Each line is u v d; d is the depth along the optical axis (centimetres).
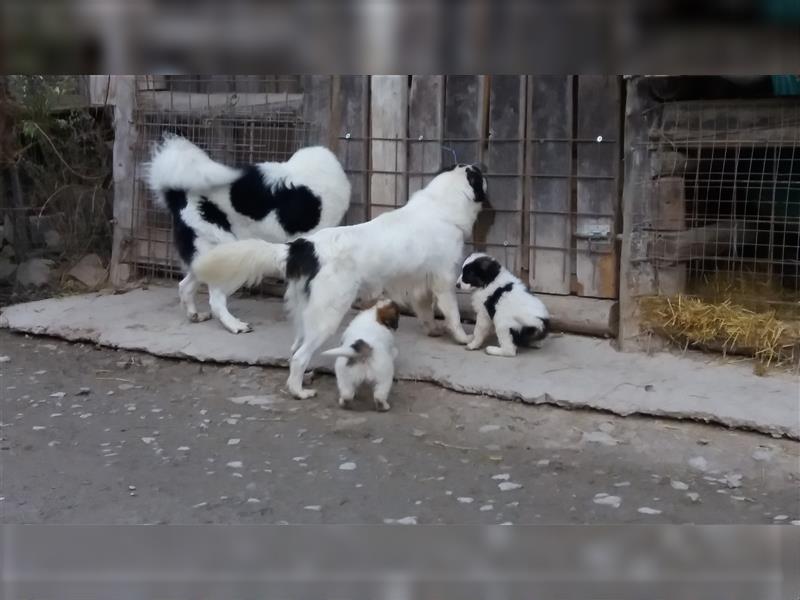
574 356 534
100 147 711
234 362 553
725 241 550
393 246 522
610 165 549
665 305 532
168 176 569
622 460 462
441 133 582
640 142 532
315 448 475
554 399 494
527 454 468
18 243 689
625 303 540
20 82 691
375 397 501
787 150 553
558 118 556
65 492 445
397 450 472
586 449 470
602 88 546
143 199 665
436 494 440
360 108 598
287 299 519
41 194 698
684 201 538
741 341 518
